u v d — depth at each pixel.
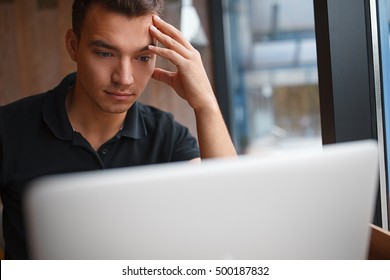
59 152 1.40
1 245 1.65
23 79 3.61
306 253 0.72
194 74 1.40
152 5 1.24
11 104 1.48
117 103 1.27
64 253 0.62
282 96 3.96
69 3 3.59
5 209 1.45
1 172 1.40
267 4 3.86
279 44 3.89
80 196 0.60
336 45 1.35
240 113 4.00
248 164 0.66
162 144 1.53
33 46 3.60
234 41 3.91
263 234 0.69
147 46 1.23
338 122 1.36
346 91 1.36
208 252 0.66
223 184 0.65
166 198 0.63
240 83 3.99
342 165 0.72
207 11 3.75
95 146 1.44
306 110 3.87
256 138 4.02
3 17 3.57
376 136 1.40
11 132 1.41
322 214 0.72
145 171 0.62
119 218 0.62
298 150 0.71
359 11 1.35
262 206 0.68
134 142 1.48
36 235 0.61
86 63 1.24
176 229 0.64
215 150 1.37
